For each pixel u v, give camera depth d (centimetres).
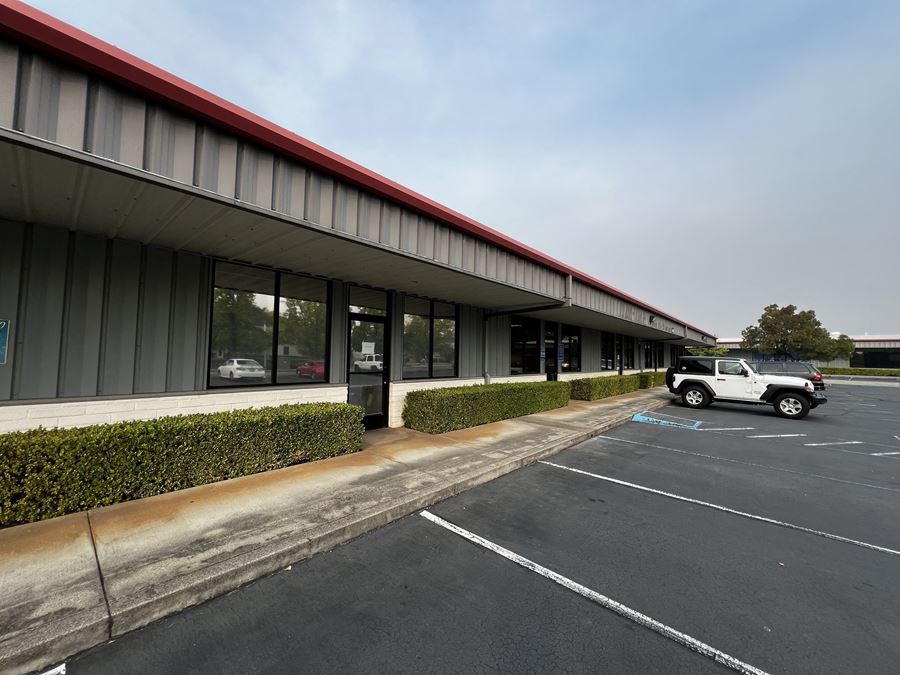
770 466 648
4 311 396
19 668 202
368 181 457
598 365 1725
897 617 268
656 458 680
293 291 638
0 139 240
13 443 334
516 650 231
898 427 1044
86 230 436
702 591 295
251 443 479
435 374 902
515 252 749
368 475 492
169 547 306
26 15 242
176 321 509
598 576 313
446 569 316
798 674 217
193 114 321
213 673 207
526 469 585
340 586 288
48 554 290
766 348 3631
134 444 392
